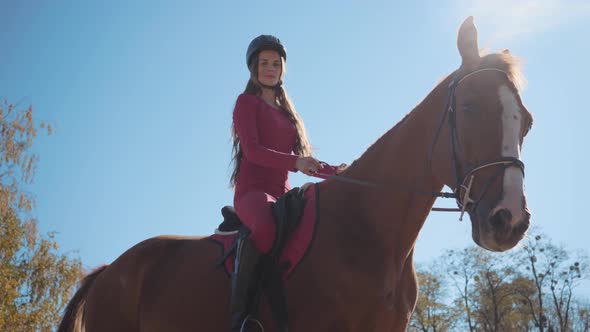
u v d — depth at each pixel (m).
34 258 16.25
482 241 3.09
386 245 3.48
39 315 15.30
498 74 3.30
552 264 31.88
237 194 3.93
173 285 3.99
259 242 3.56
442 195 3.35
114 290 4.36
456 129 3.30
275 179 3.94
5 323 15.01
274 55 4.14
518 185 3.04
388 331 3.39
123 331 4.29
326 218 3.61
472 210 3.19
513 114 3.17
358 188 3.66
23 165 15.96
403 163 3.55
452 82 3.42
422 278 34.28
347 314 3.35
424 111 3.54
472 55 3.44
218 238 4.05
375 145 3.73
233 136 4.14
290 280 3.50
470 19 3.48
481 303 33.34
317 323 3.38
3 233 15.94
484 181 3.13
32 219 16.61
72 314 4.69
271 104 4.12
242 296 3.51
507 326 33.19
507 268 33.06
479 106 3.23
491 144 3.15
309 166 3.57
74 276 16.30
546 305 33.53
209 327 3.73
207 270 3.87
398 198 3.50
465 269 33.84
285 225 3.57
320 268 3.45
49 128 16.00
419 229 3.55
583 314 33.19
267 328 3.55
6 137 15.94
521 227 2.97
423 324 33.53
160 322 3.96
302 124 4.19
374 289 3.36
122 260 4.46
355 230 3.54
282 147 3.99
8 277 15.73
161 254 4.28
